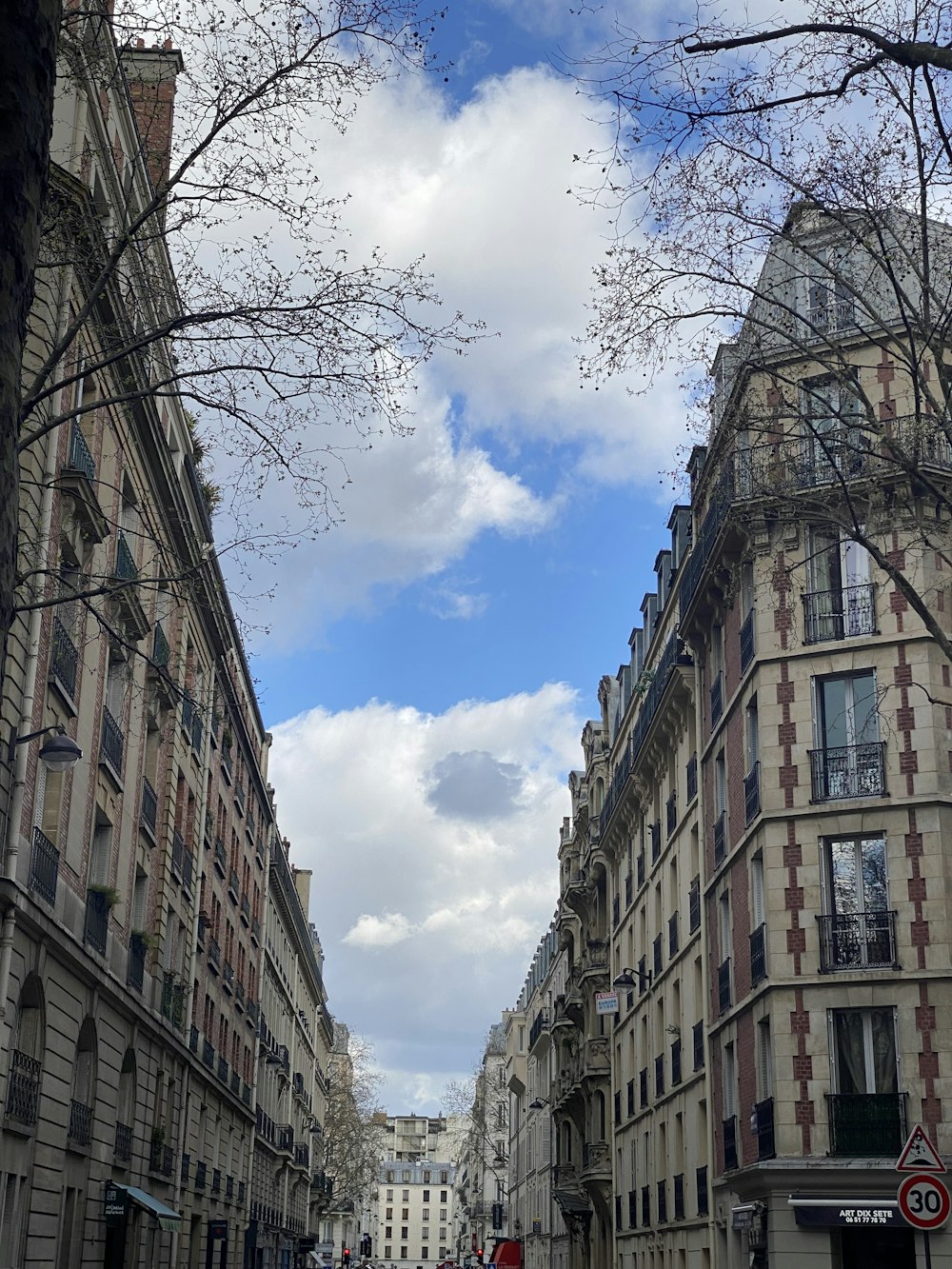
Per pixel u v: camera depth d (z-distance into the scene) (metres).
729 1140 29.86
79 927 25.95
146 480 31.77
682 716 37.72
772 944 26.61
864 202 15.70
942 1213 15.16
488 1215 137.50
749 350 19.47
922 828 25.78
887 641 26.84
